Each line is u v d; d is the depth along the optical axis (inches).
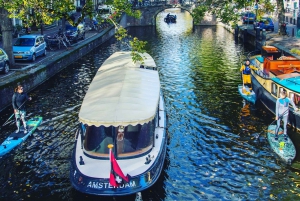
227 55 1379.2
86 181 423.8
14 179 504.4
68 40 1338.6
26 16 900.6
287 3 2326.5
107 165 445.7
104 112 455.2
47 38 1337.4
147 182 431.8
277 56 870.4
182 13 3767.2
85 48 1423.5
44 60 1068.5
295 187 483.5
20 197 462.9
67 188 481.4
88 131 472.1
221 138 628.1
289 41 1381.6
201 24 2618.1
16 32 1494.8
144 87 539.5
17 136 620.7
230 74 1064.2
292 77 697.6
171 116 730.2
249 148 589.9
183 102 815.7
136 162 451.5
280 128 645.9
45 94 872.9
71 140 624.4
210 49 1525.6
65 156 568.4
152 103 490.9
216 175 513.7
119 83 540.7
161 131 542.6
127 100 480.7
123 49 1561.3
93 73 1096.2
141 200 436.5
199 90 903.7
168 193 472.1
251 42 1585.9
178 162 548.4
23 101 631.2
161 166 472.1
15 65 968.9
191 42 1744.6
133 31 2327.8
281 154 555.5
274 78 723.4
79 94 877.2
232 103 802.2
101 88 534.6
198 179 503.8
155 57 1352.1
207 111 756.0
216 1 1002.7
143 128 473.1
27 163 548.1
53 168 533.3
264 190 477.4
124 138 461.7
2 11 908.6
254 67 901.8
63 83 975.0
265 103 756.0
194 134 645.3
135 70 618.5
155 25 2701.8
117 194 419.8
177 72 1098.1
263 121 697.0
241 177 507.8
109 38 1939.0
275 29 1766.7
